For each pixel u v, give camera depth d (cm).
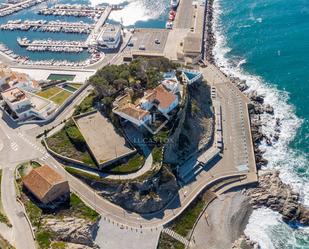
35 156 15762
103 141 15838
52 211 13762
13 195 14175
